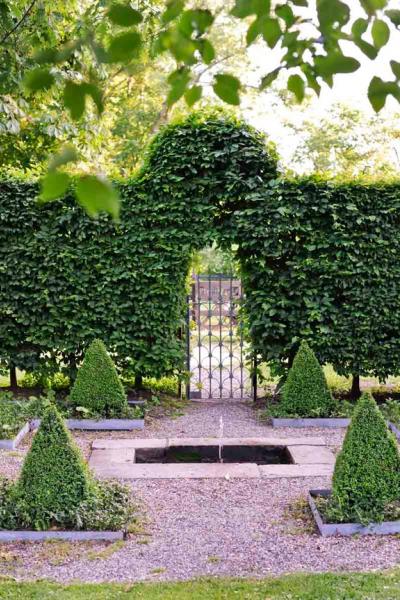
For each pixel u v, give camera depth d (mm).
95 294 8875
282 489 5750
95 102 1638
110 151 16812
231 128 8781
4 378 10570
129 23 1713
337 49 2152
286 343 9008
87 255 8828
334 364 8930
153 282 8938
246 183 8688
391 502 5031
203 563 4328
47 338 8953
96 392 8047
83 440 7348
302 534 4789
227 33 16734
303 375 8195
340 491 4992
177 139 8750
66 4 8906
